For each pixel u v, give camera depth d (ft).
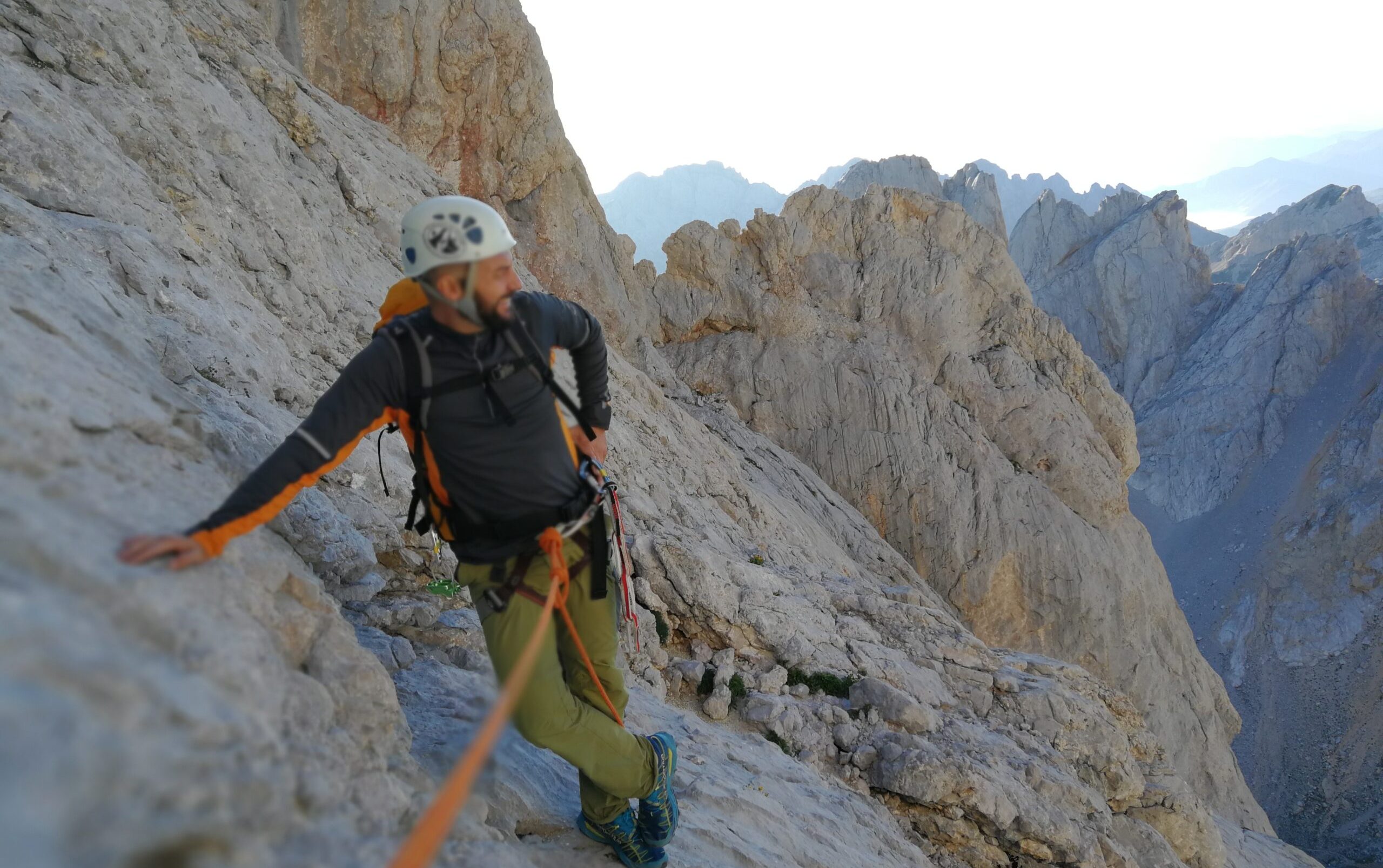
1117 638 95.14
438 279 7.50
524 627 8.66
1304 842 219.41
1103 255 360.69
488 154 66.13
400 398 7.89
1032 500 94.48
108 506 6.27
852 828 19.60
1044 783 26.07
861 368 93.35
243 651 6.32
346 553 12.61
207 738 4.92
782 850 15.49
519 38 64.64
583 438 9.38
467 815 8.89
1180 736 98.17
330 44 56.49
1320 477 303.68
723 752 19.72
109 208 15.97
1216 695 104.78
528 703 8.81
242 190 22.94
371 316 26.27
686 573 26.30
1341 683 257.96
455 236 7.36
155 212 17.37
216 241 20.56
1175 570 310.45
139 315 13.16
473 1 62.28
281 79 31.89
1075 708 31.27
